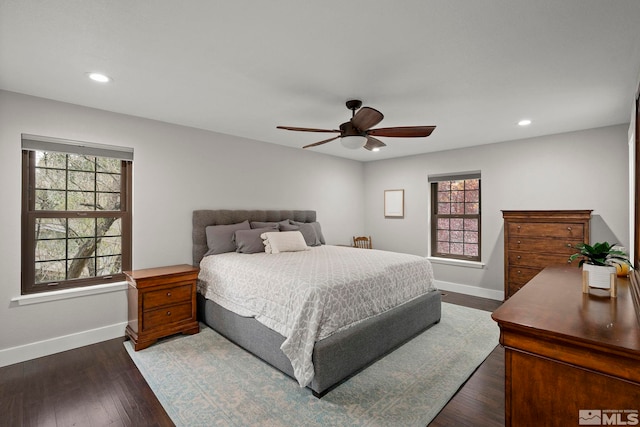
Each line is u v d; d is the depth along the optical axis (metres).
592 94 2.62
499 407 2.00
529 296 1.58
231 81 2.38
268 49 1.91
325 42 1.83
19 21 1.61
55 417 1.90
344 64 2.10
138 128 3.29
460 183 4.99
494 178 4.44
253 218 4.29
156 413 1.94
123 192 3.27
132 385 2.24
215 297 3.25
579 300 1.50
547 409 1.16
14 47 1.89
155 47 1.89
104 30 1.71
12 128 2.59
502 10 1.52
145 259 3.35
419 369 2.46
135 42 1.83
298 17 1.58
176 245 3.58
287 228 4.33
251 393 2.14
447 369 2.46
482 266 4.57
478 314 3.75
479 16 1.57
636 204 2.02
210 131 3.88
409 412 1.94
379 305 2.70
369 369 2.46
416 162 5.36
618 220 3.50
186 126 3.66
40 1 1.45
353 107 2.81
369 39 1.79
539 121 3.39
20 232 2.63
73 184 2.98
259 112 3.14
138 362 2.58
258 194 4.42
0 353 2.51
